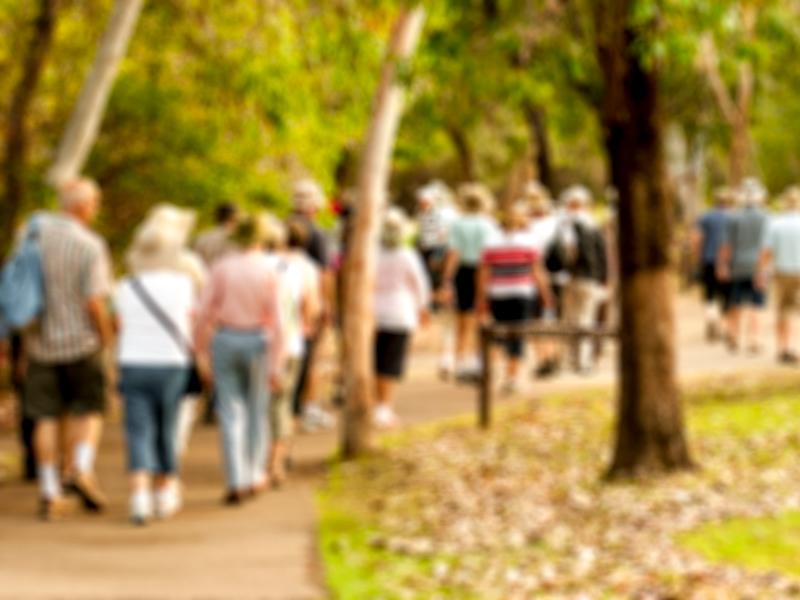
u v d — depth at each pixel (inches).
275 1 909.2
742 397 828.0
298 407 773.9
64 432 590.9
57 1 955.3
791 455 647.8
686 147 1868.8
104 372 567.2
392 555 496.1
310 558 485.7
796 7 581.3
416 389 926.4
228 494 593.6
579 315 940.6
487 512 564.4
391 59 617.9
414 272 792.9
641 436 621.3
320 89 933.2
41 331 555.8
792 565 466.6
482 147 1887.3
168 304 555.8
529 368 1007.0
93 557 479.8
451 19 576.1
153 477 581.6
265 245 601.0
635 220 619.8
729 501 565.6
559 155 1850.4
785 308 1000.9
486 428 762.2
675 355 625.9
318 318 778.8
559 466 655.1
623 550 493.7
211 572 458.6
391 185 2561.5
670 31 518.6
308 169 1061.1
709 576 448.8
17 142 942.4
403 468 666.8
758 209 1054.4
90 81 790.5
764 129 2133.4
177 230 565.3
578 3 562.6
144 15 969.5
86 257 556.7
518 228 874.8
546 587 445.4
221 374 591.2
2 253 926.4
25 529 532.4
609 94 606.9
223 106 1010.1
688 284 1888.5
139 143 1057.5
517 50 572.7
